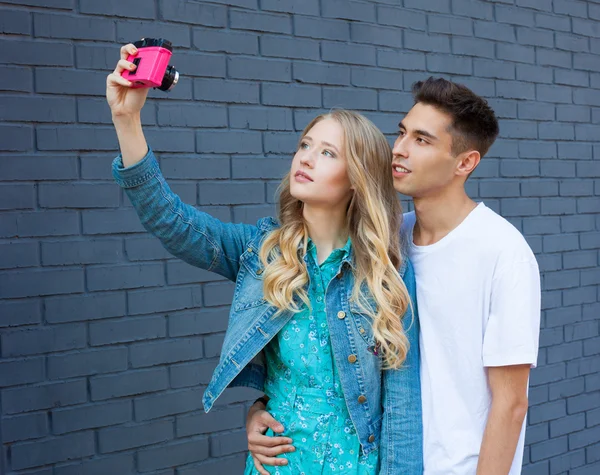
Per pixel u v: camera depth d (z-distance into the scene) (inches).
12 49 93.9
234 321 69.1
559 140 151.7
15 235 94.9
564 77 152.3
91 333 100.7
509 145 143.8
